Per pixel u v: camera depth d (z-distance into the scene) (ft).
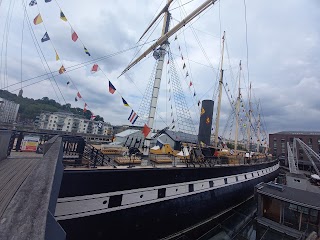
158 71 43.29
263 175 87.04
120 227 26.86
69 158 26.09
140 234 29.68
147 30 52.08
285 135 228.63
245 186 64.49
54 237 6.63
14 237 3.79
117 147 43.52
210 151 56.34
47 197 5.82
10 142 26.73
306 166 198.08
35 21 28.02
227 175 51.98
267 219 50.67
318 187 91.81
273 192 53.62
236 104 109.09
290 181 90.74
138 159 33.83
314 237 39.81
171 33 42.68
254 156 87.20
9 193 12.23
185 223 38.19
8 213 4.76
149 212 30.42
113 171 25.66
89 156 28.35
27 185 6.41
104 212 24.90
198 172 40.34
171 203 34.06
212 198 45.06
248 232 46.91
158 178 31.71
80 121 182.09
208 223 45.21
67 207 21.77
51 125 174.91
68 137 28.07
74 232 22.41
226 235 43.73
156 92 42.09
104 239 25.21
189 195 37.91
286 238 44.09
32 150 32.09
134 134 63.36
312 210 48.06
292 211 52.49
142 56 49.24
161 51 44.60
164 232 33.91
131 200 27.89
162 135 71.26
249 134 129.29
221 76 78.48
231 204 55.47
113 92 30.63
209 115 71.20
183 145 51.21
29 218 4.60
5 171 17.92
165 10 46.47
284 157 219.61
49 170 8.07
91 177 23.58
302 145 132.67
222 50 79.82
